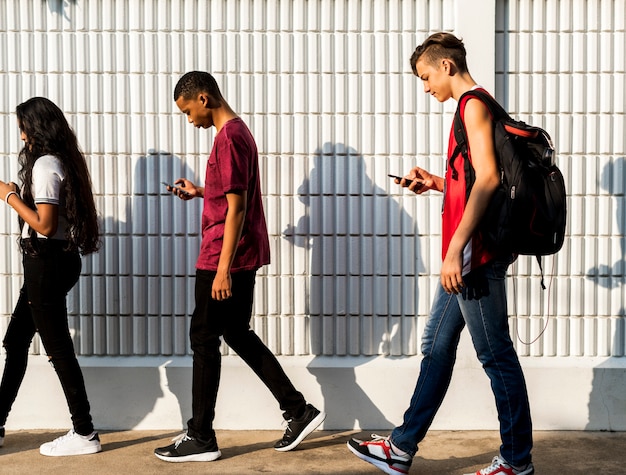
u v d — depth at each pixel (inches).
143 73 183.2
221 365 182.4
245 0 182.4
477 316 143.9
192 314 177.3
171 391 183.0
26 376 182.4
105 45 182.9
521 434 145.9
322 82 183.3
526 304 184.5
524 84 183.3
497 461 147.9
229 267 156.9
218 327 162.7
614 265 184.5
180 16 182.2
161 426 183.3
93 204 165.3
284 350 185.3
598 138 183.9
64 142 161.6
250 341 166.9
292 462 162.9
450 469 159.2
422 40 183.2
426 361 153.6
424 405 152.9
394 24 182.7
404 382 182.5
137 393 183.0
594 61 183.2
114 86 183.3
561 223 137.8
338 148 183.6
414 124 183.8
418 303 185.2
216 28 182.5
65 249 161.6
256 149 164.4
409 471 158.1
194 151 183.8
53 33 182.7
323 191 184.1
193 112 160.9
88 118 183.6
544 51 183.3
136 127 183.5
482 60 179.9
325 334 185.0
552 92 183.2
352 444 157.4
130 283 184.7
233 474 156.1
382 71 183.3
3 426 170.7
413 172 163.5
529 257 184.4
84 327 185.0
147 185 184.2
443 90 148.7
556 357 185.2
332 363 183.8
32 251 160.4
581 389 182.2
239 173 155.4
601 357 185.0
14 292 184.5
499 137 138.3
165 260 184.7
